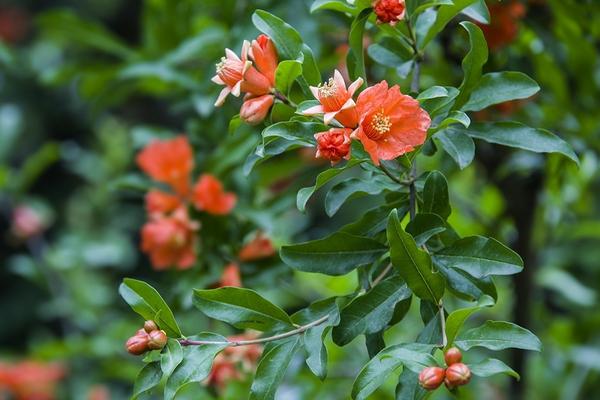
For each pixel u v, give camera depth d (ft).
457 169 6.46
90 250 9.75
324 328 5.20
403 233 5.07
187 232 6.42
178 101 6.87
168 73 6.62
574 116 6.36
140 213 11.52
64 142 15.38
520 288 6.65
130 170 10.25
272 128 5.13
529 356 6.97
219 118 6.59
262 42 5.29
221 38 6.61
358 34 5.30
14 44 16.38
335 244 5.27
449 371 4.95
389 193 5.35
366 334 5.23
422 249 5.18
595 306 8.24
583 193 7.07
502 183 6.58
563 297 8.13
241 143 6.40
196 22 6.95
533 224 6.64
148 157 6.49
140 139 6.88
